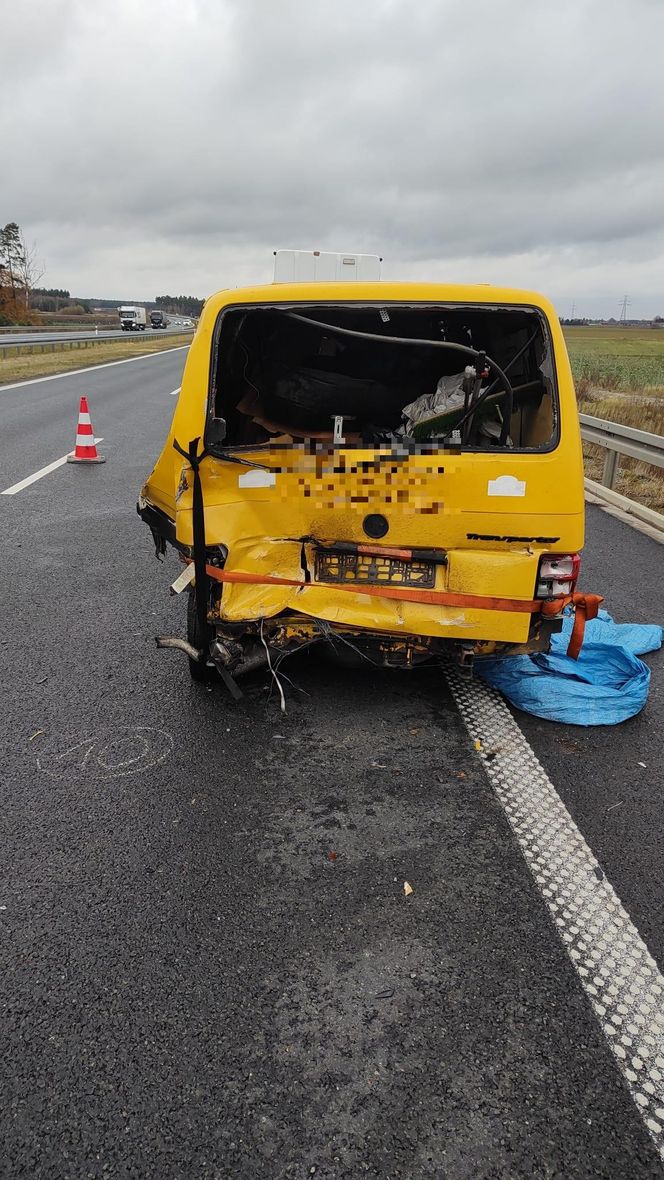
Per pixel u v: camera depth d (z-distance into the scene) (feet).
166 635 15.51
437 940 7.80
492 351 13.25
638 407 55.47
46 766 10.74
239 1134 5.82
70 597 17.66
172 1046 6.53
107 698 12.81
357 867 8.87
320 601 11.41
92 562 20.30
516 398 12.35
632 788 10.69
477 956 7.61
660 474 36.11
